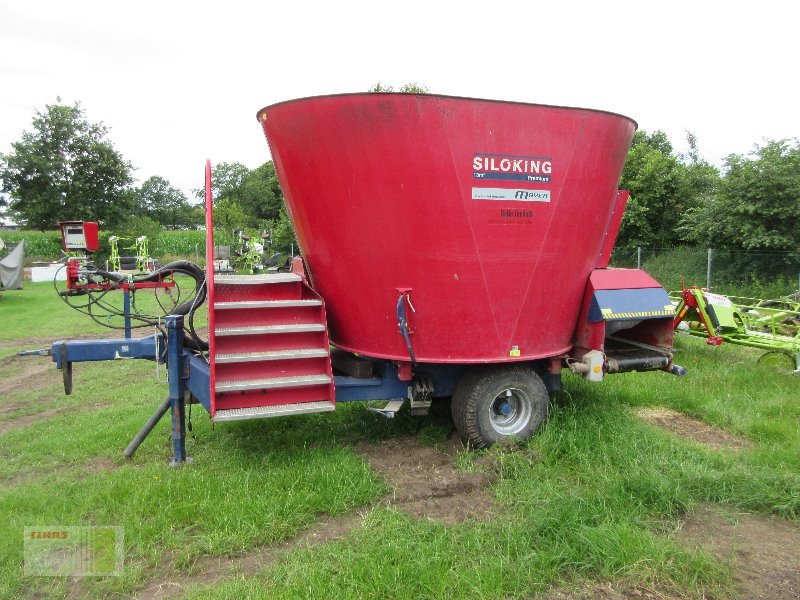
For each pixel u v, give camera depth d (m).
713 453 4.79
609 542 3.31
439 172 4.39
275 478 4.20
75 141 29.78
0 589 3.00
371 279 4.70
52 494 4.11
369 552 3.27
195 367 4.61
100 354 4.69
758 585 3.13
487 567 3.12
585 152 4.77
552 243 4.80
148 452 4.94
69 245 10.12
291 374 4.53
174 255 32.53
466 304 4.66
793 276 14.82
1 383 8.02
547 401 5.08
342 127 4.39
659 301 5.32
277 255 18.38
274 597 2.91
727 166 16.08
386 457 4.86
